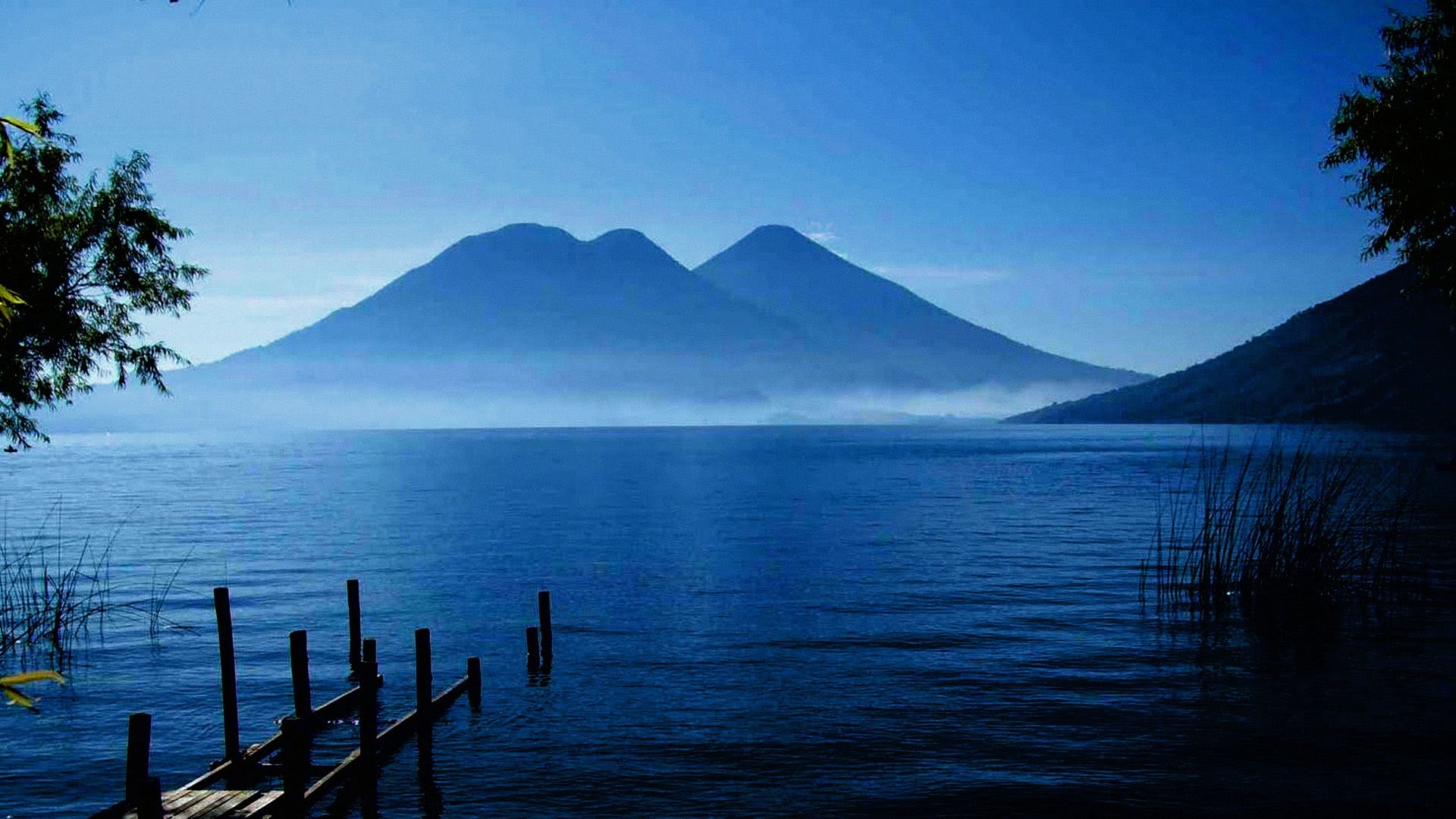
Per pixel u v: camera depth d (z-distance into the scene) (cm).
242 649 2720
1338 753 1789
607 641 2761
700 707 2114
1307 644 2581
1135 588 3462
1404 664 2377
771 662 2486
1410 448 12331
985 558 4297
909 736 1909
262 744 1859
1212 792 1628
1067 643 2630
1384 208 1956
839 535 5291
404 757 1836
